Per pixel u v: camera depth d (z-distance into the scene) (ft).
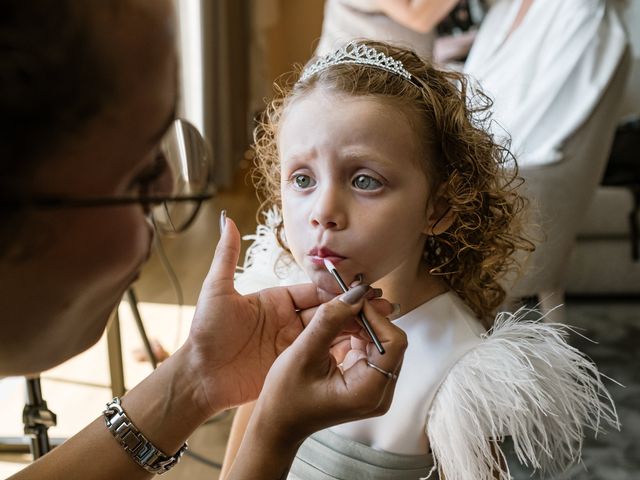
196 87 14.26
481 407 2.85
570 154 6.51
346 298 2.31
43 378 7.07
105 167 1.53
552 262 6.60
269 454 2.28
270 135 3.75
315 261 2.74
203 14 14.02
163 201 1.75
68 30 1.36
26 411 3.72
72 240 1.56
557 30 6.78
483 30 7.98
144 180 1.73
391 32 8.71
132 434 2.60
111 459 2.59
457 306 3.15
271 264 3.67
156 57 1.52
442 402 2.86
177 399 2.66
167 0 1.57
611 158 9.48
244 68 18.04
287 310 2.77
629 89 11.20
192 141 2.37
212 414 2.73
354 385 2.22
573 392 2.95
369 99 2.80
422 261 3.21
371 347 2.26
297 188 2.83
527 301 6.71
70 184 1.49
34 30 1.34
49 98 1.37
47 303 1.64
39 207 1.46
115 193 1.59
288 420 2.25
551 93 6.59
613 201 9.41
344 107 2.78
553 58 6.67
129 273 1.82
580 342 8.38
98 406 6.52
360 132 2.72
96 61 1.40
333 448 3.05
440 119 2.96
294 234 2.83
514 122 6.66
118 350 5.28
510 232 3.63
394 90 2.89
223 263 2.72
